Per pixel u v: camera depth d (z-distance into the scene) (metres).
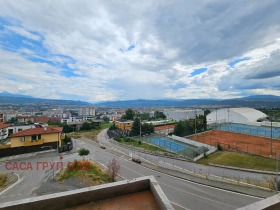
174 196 15.97
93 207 2.85
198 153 28.45
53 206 2.73
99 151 35.19
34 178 20.77
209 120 71.44
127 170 23.97
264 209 2.33
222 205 14.23
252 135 43.12
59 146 34.66
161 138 44.47
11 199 15.49
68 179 19.83
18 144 30.86
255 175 20.03
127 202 2.98
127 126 62.62
